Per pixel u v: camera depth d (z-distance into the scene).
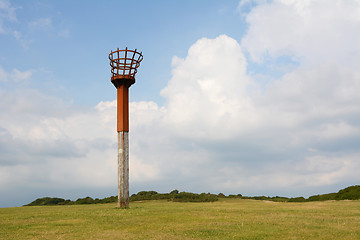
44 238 18.03
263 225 21.53
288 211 30.19
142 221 24.03
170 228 20.78
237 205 40.28
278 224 21.89
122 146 35.78
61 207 41.53
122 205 34.94
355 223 22.11
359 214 27.28
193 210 31.48
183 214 28.11
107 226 21.88
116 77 36.38
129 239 17.61
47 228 21.30
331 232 18.78
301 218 24.80
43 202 65.44
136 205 41.03
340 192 53.62
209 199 55.03
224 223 22.67
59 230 20.48
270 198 61.94
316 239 17.05
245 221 23.52
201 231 19.55
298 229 19.84
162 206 38.06
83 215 27.97
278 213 28.53
